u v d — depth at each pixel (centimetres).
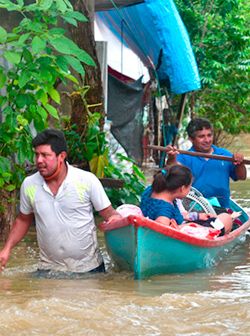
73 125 1393
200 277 964
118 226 934
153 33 1936
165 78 2042
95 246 973
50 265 970
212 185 1202
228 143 3139
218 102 2791
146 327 710
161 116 2094
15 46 1076
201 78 2508
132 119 2036
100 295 845
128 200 1441
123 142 2028
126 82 2053
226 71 2653
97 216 1405
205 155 1187
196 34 2522
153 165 2227
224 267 1034
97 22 2083
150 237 932
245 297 835
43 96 1122
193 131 1213
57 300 795
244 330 701
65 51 1058
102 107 1441
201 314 755
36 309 762
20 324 715
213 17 2564
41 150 930
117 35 2070
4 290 875
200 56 2516
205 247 1011
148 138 2167
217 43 2555
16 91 1130
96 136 1391
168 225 986
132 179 1466
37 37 1059
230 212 1171
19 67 1087
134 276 945
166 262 968
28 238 1235
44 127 1154
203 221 1095
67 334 688
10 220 1188
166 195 1002
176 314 755
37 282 920
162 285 910
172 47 1934
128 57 2102
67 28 1406
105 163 1407
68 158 1394
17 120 1133
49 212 950
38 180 955
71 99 1391
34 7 1084
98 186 957
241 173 1213
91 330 699
